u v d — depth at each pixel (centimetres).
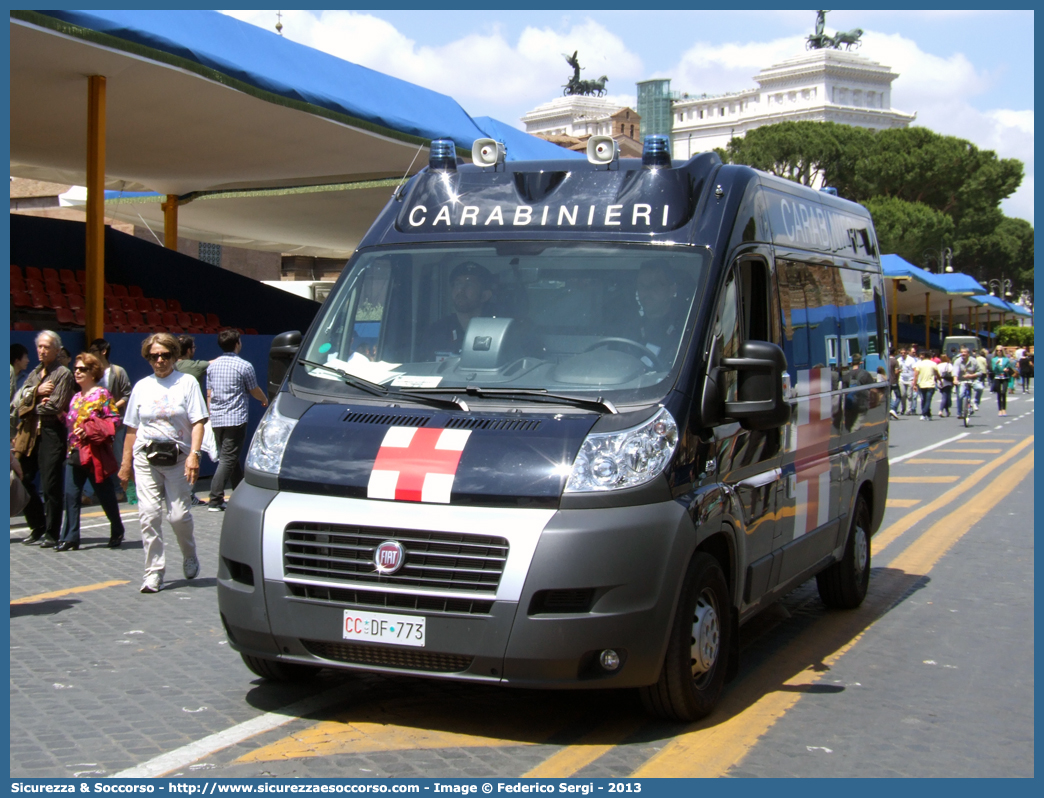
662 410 461
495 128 1791
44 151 1800
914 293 5666
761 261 570
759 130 7319
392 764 432
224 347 1153
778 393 485
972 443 2312
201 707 500
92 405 897
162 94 1388
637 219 529
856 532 762
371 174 2014
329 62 1452
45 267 1900
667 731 479
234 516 471
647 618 433
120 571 819
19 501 781
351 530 443
